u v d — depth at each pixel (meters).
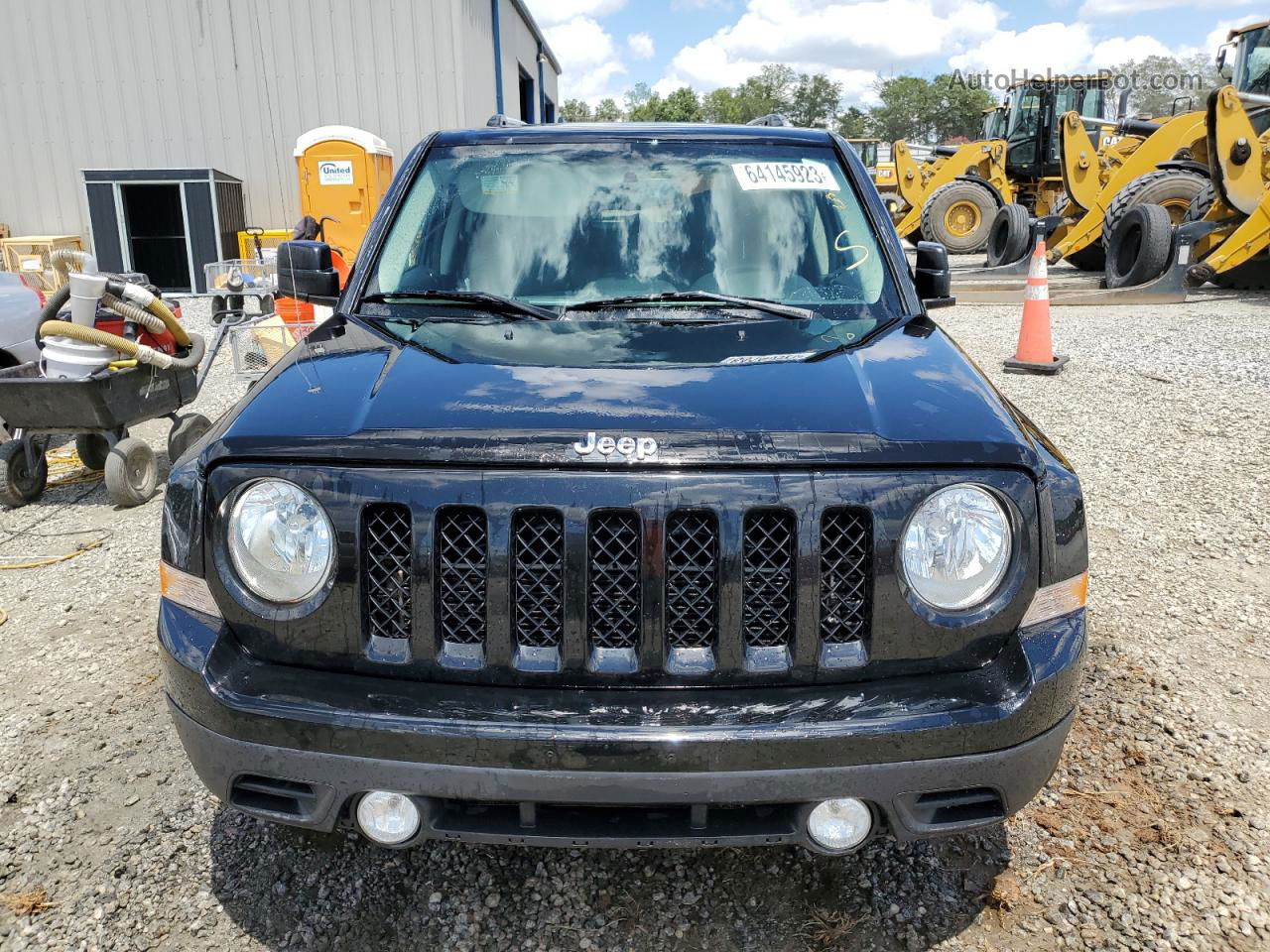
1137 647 3.50
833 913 2.29
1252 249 11.59
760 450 1.85
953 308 12.16
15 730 3.06
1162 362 8.16
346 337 2.54
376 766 1.84
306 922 2.27
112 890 2.37
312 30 15.85
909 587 1.87
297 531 1.90
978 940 2.20
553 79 29.52
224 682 1.92
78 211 16.47
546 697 1.86
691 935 2.24
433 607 1.87
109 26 15.86
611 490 1.83
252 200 16.42
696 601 1.87
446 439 1.88
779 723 1.81
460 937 2.23
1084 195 14.40
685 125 3.36
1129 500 5.01
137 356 5.13
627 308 2.74
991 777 1.87
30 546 4.75
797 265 2.92
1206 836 2.51
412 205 3.13
